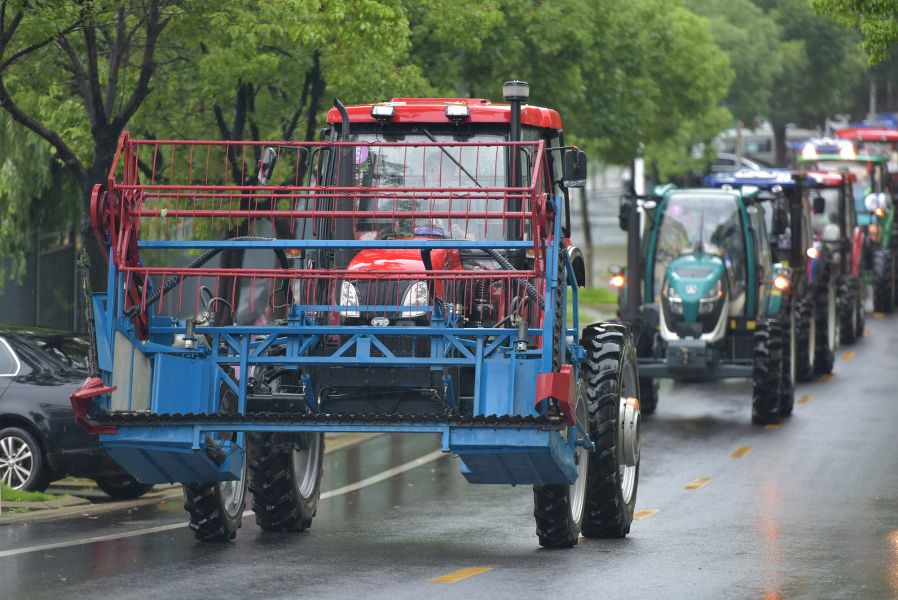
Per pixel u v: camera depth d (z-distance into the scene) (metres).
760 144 190.12
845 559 31.25
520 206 33.31
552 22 77.06
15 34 46.16
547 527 32.44
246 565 29.95
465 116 34.53
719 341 60.59
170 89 57.09
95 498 43.94
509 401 29.00
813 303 74.50
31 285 68.94
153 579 28.03
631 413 34.59
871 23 53.34
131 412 29.55
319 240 30.16
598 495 34.06
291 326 30.42
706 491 43.09
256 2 51.94
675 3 106.69
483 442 28.81
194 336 30.36
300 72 58.84
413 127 34.97
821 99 165.25
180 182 60.06
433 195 33.72
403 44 57.03
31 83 52.75
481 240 30.95
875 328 96.69
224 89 57.22
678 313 60.09
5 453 41.75
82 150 50.59
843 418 61.38
